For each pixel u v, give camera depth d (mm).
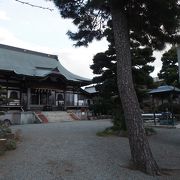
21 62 32188
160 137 12859
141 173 6652
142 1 7871
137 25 8750
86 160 7742
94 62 13844
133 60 12875
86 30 10273
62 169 6754
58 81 30594
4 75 26391
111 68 13438
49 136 12367
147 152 6977
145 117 21625
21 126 18438
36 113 25219
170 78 27250
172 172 6898
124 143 10781
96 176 6277
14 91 27172
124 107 7477
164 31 9133
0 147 8805
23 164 7125
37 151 8781
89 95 34844
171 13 7898
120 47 7805
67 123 21750
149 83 13773
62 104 31906
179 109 23719
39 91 29750
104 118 29672
